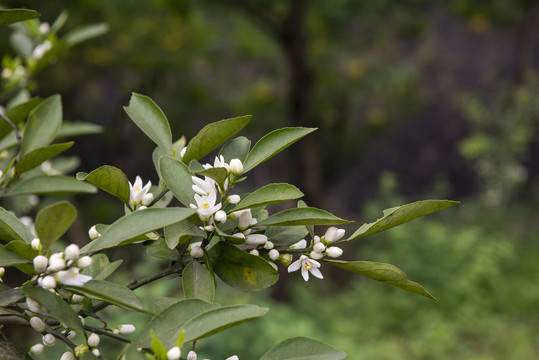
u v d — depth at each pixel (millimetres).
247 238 1312
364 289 9500
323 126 11633
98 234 1387
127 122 10148
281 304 8867
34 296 1103
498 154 13375
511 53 14242
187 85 9922
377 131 12266
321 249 1346
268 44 10711
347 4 9500
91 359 1173
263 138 1353
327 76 10742
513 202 14312
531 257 11336
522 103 13156
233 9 8875
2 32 6957
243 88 10750
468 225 12781
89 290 1092
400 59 12867
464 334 8664
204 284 1258
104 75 9461
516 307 9461
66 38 2652
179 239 1296
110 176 1316
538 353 8141
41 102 1677
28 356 1240
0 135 1739
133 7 8562
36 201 3004
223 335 5094
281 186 1247
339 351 1244
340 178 13844
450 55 14016
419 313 8875
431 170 14547
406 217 1297
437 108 14336
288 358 1237
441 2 10742
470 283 9469
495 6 11062
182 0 8102
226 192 1313
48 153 1403
